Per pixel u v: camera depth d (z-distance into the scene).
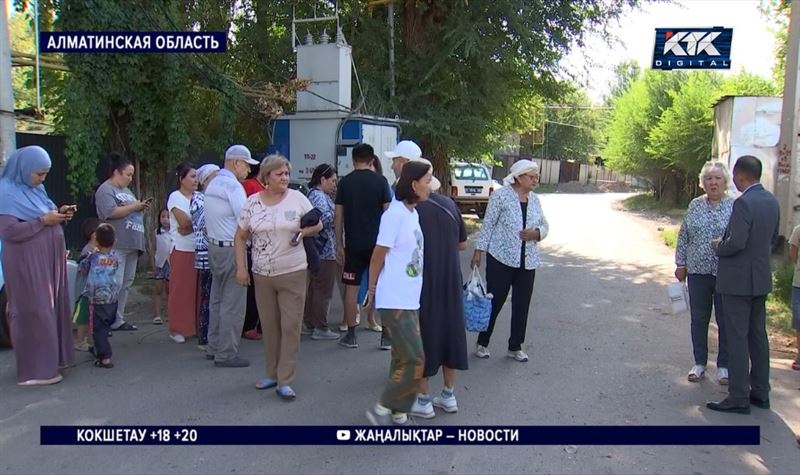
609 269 11.86
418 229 4.59
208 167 6.55
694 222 5.68
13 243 5.29
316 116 10.58
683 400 5.26
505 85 14.45
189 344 6.74
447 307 4.76
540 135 53.72
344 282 6.58
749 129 17.22
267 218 5.11
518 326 6.22
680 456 4.28
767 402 5.09
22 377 5.45
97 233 5.88
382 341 6.55
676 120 24.11
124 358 6.24
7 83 6.51
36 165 5.32
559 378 5.77
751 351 5.10
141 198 9.70
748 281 4.82
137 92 9.05
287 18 13.31
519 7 13.27
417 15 13.80
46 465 4.06
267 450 4.30
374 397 5.25
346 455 4.24
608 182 56.97
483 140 14.86
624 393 5.41
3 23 6.47
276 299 5.29
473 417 4.87
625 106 29.53
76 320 6.21
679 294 5.99
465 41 13.05
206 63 9.70
